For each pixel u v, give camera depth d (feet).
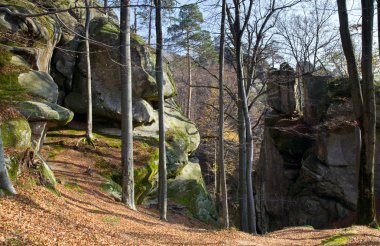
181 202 63.82
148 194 60.70
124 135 45.83
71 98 67.15
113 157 59.00
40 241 20.15
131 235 30.94
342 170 69.36
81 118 68.80
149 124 71.41
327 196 70.54
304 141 79.10
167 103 82.48
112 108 66.49
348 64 53.83
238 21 57.47
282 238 44.96
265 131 87.30
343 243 35.29
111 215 37.52
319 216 70.33
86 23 61.21
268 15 61.52
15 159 32.60
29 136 37.37
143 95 69.26
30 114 41.22
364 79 51.93
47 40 56.65
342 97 73.31
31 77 47.37
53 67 67.67
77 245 21.90
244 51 74.13
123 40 44.55
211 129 116.16
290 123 82.48
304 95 81.56
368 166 51.78
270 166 83.05
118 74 67.21
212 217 66.28
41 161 37.17
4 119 36.14
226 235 40.96
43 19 58.59
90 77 63.00
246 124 58.49
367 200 51.57
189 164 75.41
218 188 99.09
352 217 65.41
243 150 60.90
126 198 46.70
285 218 76.54
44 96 46.39
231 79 117.60
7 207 24.76
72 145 58.95
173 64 112.68
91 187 47.65
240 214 60.49
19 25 52.80
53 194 33.76
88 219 30.94
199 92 159.02
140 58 68.80
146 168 58.70
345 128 69.82
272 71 85.66
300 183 74.43
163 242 31.17
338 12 53.88
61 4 70.49
